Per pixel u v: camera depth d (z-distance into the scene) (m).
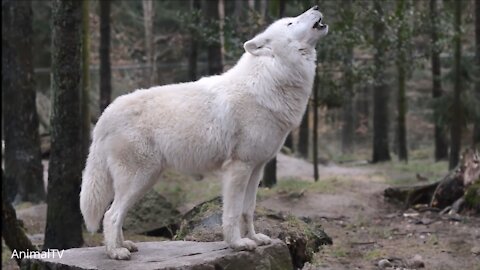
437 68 23.55
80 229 10.45
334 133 39.53
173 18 36.91
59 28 9.98
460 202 12.28
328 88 17.53
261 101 6.16
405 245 10.11
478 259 9.07
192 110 6.26
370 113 40.59
